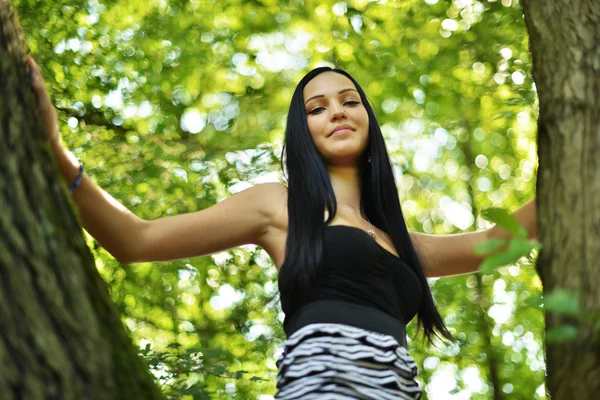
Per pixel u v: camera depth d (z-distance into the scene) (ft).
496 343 26.99
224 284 24.48
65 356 5.42
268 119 26.40
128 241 9.25
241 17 25.72
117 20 24.21
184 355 13.48
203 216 9.55
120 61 23.68
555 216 7.47
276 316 24.90
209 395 12.75
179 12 24.93
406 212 30.53
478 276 26.58
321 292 8.79
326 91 10.37
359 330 8.49
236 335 24.81
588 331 6.68
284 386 8.38
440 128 29.30
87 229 9.20
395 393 8.34
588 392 6.57
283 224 9.57
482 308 26.63
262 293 24.73
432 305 10.03
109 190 20.85
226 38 25.77
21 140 6.20
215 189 22.49
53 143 8.36
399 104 27.78
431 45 25.00
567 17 8.36
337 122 10.18
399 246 10.07
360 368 8.25
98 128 22.84
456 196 30.86
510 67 20.86
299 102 10.39
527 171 29.04
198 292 24.70
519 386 27.09
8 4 7.21
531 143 28.43
